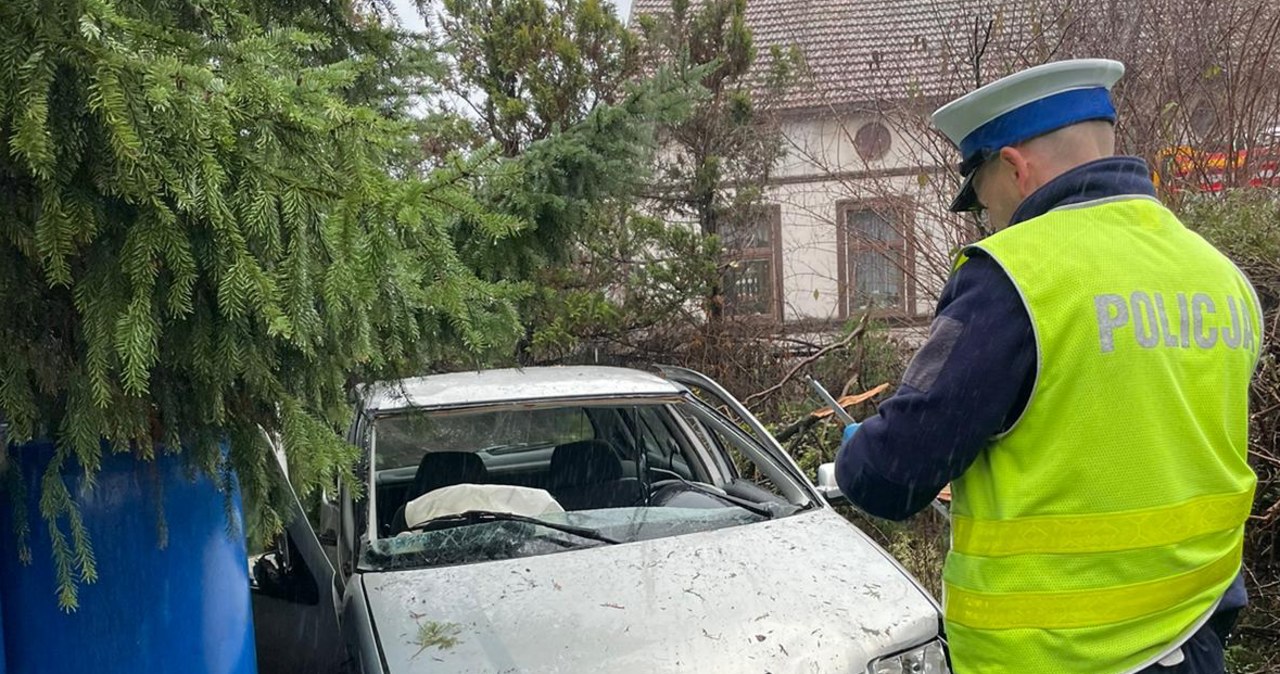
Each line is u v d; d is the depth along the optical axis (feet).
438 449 11.34
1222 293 5.32
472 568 9.02
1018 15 20.24
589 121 11.93
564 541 9.66
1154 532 5.00
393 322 6.32
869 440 5.47
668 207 23.20
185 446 6.08
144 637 5.96
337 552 9.73
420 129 9.55
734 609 8.25
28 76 4.58
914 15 28.35
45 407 5.66
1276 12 17.25
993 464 5.28
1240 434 5.39
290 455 6.02
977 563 5.33
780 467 11.27
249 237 5.38
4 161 4.90
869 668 7.85
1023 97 5.49
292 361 6.21
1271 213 14.11
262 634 8.21
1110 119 5.54
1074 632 5.06
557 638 7.87
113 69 4.69
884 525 15.87
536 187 10.96
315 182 5.54
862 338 19.44
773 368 22.12
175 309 5.17
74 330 5.57
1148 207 5.37
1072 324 4.95
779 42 27.94
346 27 9.77
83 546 5.63
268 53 5.54
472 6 21.63
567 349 21.04
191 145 5.04
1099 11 18.94
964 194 6.19
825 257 25.57
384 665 7.72
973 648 5.37
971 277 5.26
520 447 12.06
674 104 12.55
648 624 8.03
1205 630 5.35
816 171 24.73
